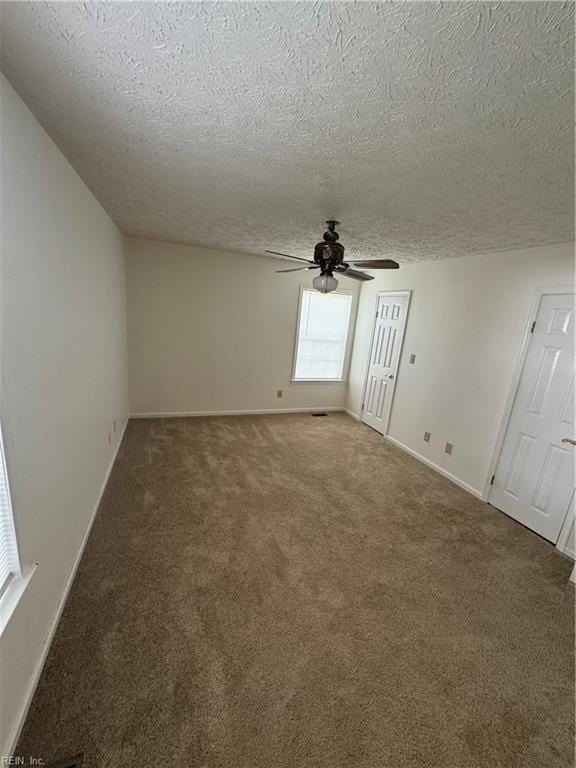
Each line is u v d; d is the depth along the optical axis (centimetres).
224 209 257
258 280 482
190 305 457
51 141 159
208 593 190
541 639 180
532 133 126
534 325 282
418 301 412
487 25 81
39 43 97
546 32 81
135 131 148
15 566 126
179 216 291
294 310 511
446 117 121
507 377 304
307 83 108
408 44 89
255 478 328
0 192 113
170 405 480
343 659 159
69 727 125
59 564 169
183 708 134
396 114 122
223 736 126
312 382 552
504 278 308
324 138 143
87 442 230
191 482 310
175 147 161
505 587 215
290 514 273
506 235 259
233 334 488
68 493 185
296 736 128
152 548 222
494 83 101
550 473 267
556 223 221
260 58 99
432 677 155
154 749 121
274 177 188
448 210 217
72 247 195
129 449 371
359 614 185
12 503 121
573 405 254
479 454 330
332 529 258
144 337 446
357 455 405
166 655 154
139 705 134
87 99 126
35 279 142
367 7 79
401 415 438
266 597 191
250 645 162
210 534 240
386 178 178
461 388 351
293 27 87
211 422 475
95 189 232
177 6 82
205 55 99
